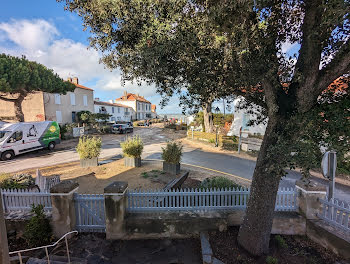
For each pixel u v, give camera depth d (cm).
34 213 459
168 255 379
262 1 257
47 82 1655
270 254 373
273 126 319
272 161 309
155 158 1206
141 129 3191
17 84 1432
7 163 1088
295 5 318
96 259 368
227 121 2283
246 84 341
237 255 369
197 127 2462
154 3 360
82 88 2928
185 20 360
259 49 311
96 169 923
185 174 713
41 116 2227
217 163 1119
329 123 288
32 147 1302
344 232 375
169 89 448
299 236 429
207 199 462
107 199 414
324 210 418
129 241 421
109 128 2622
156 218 423
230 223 452
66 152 1391
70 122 2677
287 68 337
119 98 5419
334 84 319
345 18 217
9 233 437
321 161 339
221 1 271
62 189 417
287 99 306
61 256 365
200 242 414
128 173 855
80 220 455
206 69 366
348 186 742
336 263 352
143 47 385
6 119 2112
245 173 933
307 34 288
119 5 364
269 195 344
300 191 449
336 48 285
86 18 405
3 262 168
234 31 301
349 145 284
